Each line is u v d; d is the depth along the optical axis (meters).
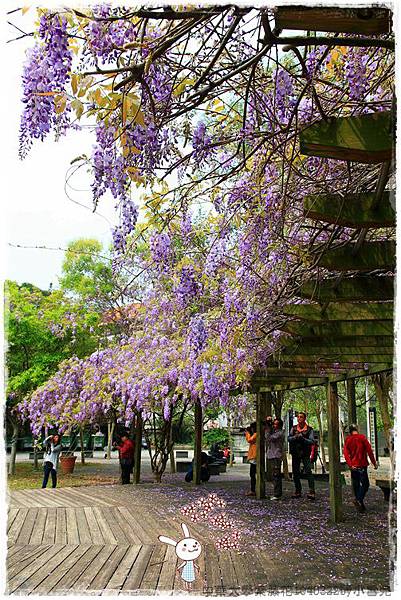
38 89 1.97
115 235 2.39
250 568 4.96
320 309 4.42
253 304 4.30
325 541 6.12
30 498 9.30
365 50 2.72
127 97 2.05
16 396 14.95
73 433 18.66
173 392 10.07
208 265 4.06
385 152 2.02
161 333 8.41
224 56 2.82
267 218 3.54
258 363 6.38
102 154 2.17
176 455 22.23
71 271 13.84
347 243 3.27
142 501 8.99
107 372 10.96
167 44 2.03
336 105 2.95
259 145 2.77
